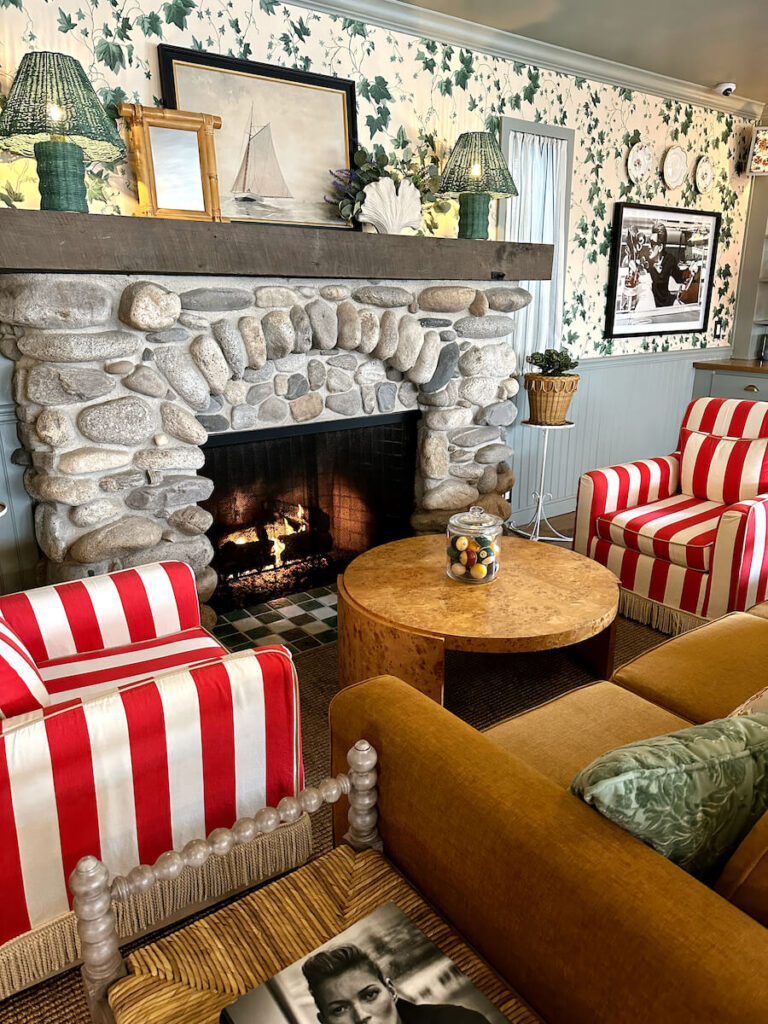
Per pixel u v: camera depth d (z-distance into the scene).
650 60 3.82
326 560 3.46
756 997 0.76
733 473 3.09
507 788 1.10
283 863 1.66
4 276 2.21
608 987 0.90
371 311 3.05
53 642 1.88
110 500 2.50
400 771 1.24
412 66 3.21
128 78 2.50
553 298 4.07
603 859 0.95
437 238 2.99
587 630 2.02
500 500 3.74
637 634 2.93
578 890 0.93
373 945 1.05
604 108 4.04
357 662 2.19
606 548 3.10
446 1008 0.94
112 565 2.55
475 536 2.27
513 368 3.62
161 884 1.48
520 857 1.01
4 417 2.47
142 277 2.40
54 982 1.45
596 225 4.22
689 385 5.29
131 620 1.98
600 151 4.10
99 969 1.07
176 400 2.58
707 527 2.85
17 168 2.35
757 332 5.54
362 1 2.91
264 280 2.70
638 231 4.45
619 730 1.60
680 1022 0.81
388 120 3.20
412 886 1.23
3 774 1.27
